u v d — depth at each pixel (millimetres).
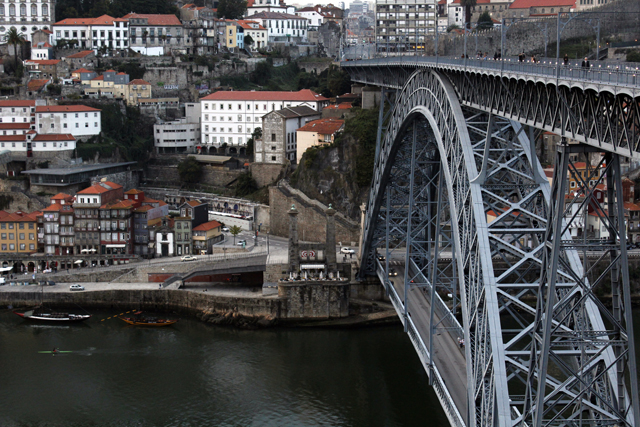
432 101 84688
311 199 181500
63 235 169250
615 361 51250
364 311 140625
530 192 66125
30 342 129750
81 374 114625
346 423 95562
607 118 46281
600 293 133250
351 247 166750
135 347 126750
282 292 139125
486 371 60938
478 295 63094
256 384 109375
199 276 157750
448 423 94625
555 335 56062
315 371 113562
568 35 95250
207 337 132375
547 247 53875
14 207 194500
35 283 157375
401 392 104688
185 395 106375
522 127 66750
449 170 73750
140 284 155875
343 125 193750
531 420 56594
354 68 156750
